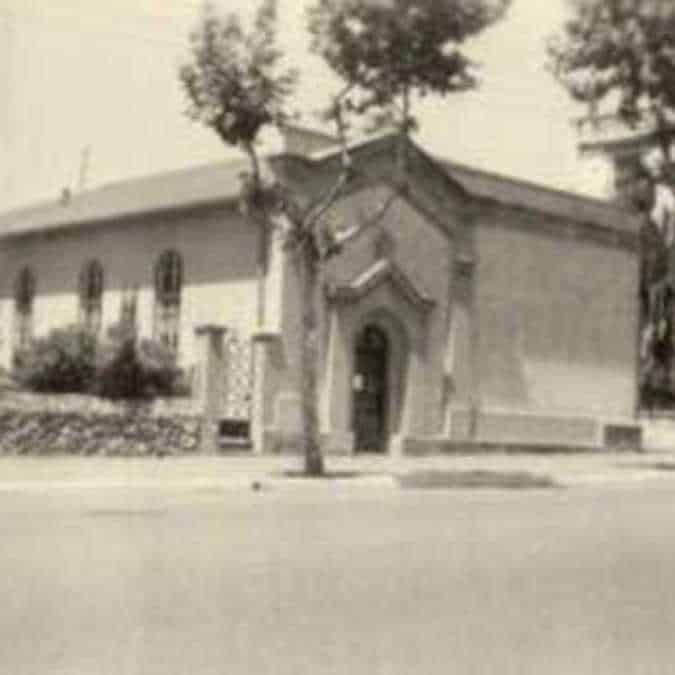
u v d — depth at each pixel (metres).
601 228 41.25
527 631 11.12
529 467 32.94
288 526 18.47
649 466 34.50
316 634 10.77
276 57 27.70
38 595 12.13
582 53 32.75
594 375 41.19
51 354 32.91
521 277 39.22
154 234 37.62
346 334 34.97
